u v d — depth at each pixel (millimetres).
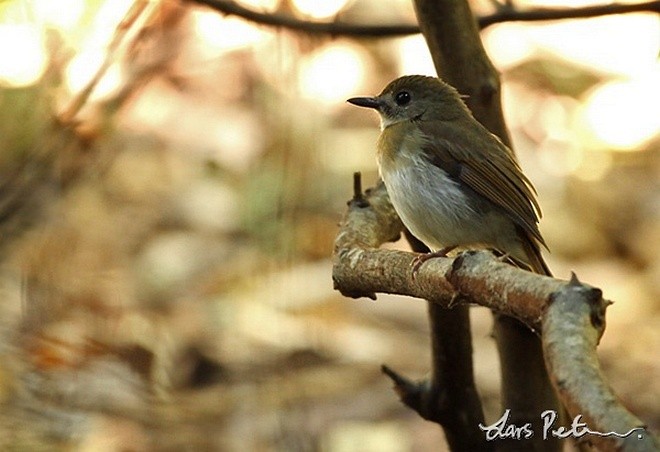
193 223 14609
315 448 11328
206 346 12555
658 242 14969
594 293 4738
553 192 15891
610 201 15641
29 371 10852
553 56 17875
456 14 7418
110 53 9445
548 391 7504
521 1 15852
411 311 13453
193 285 13625
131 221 14375
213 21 16312
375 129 16078
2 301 11484
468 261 5590
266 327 12914
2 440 10062
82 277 12484
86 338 11391
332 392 12016
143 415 11062
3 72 12453
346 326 13125
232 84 16141
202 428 11266
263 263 13594
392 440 11422
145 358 11789
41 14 11570
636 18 18234
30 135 10164
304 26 9008
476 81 7582
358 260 6625
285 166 13508
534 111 17250
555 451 7555
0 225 10266
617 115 17156
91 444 10336
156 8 10305
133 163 15305
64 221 12469
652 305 14023
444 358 7582
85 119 10070
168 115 16109
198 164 15539
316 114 15305
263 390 11914
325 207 14375
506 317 7395
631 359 13039
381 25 8969
